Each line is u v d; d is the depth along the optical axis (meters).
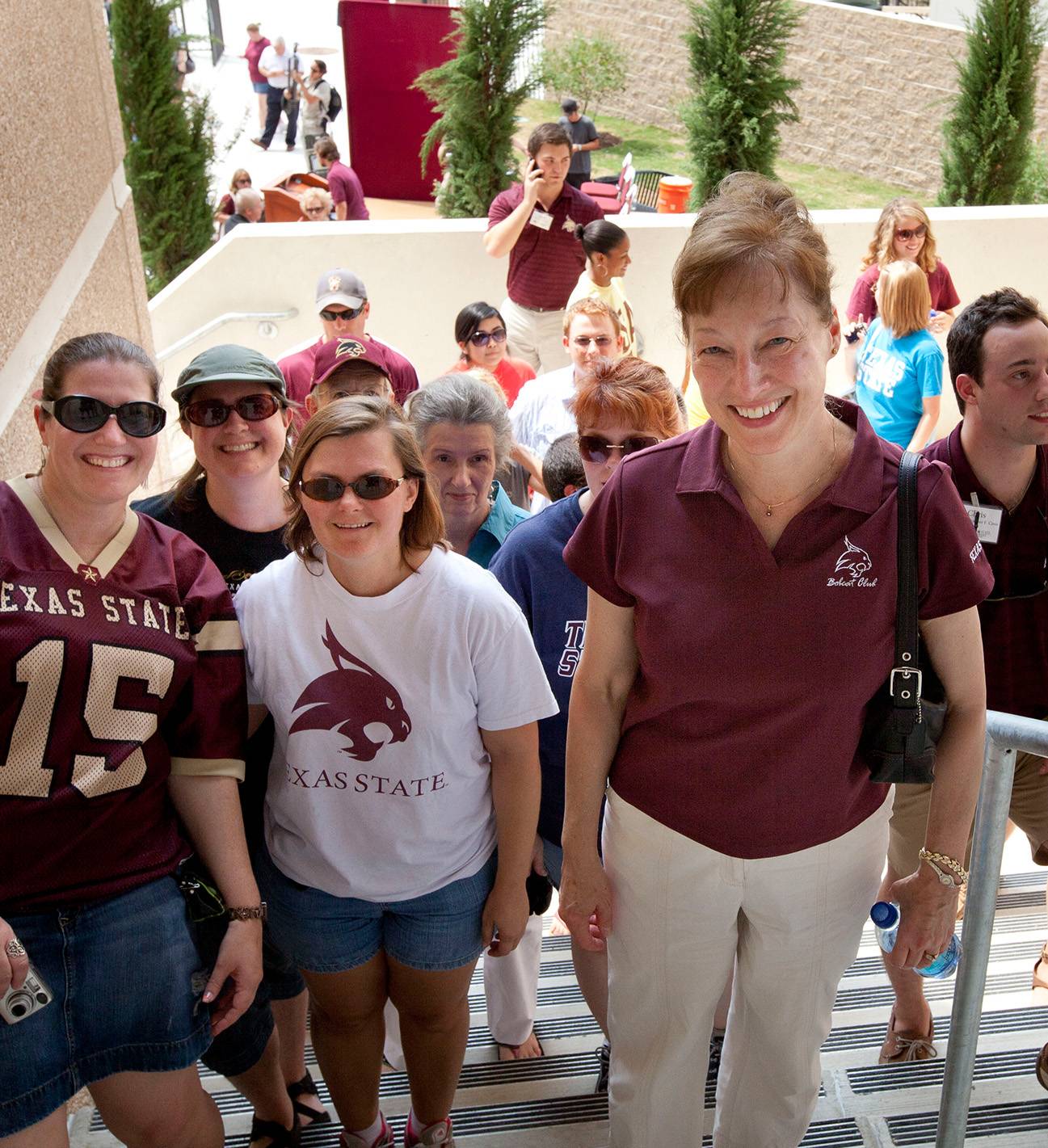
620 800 2.03
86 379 1.84
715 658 1.79
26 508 1.87
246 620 2.05
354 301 5.06
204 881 2.01
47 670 1.80
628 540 1.84
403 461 1.93
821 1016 2.10
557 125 6.80
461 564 2.04
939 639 1.84
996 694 2.60
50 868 1.84
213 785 2.03
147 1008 1.90
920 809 2.61
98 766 1.85
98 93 4.15
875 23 14.70
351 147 13.34
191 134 9.20
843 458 1.73
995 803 1.94
